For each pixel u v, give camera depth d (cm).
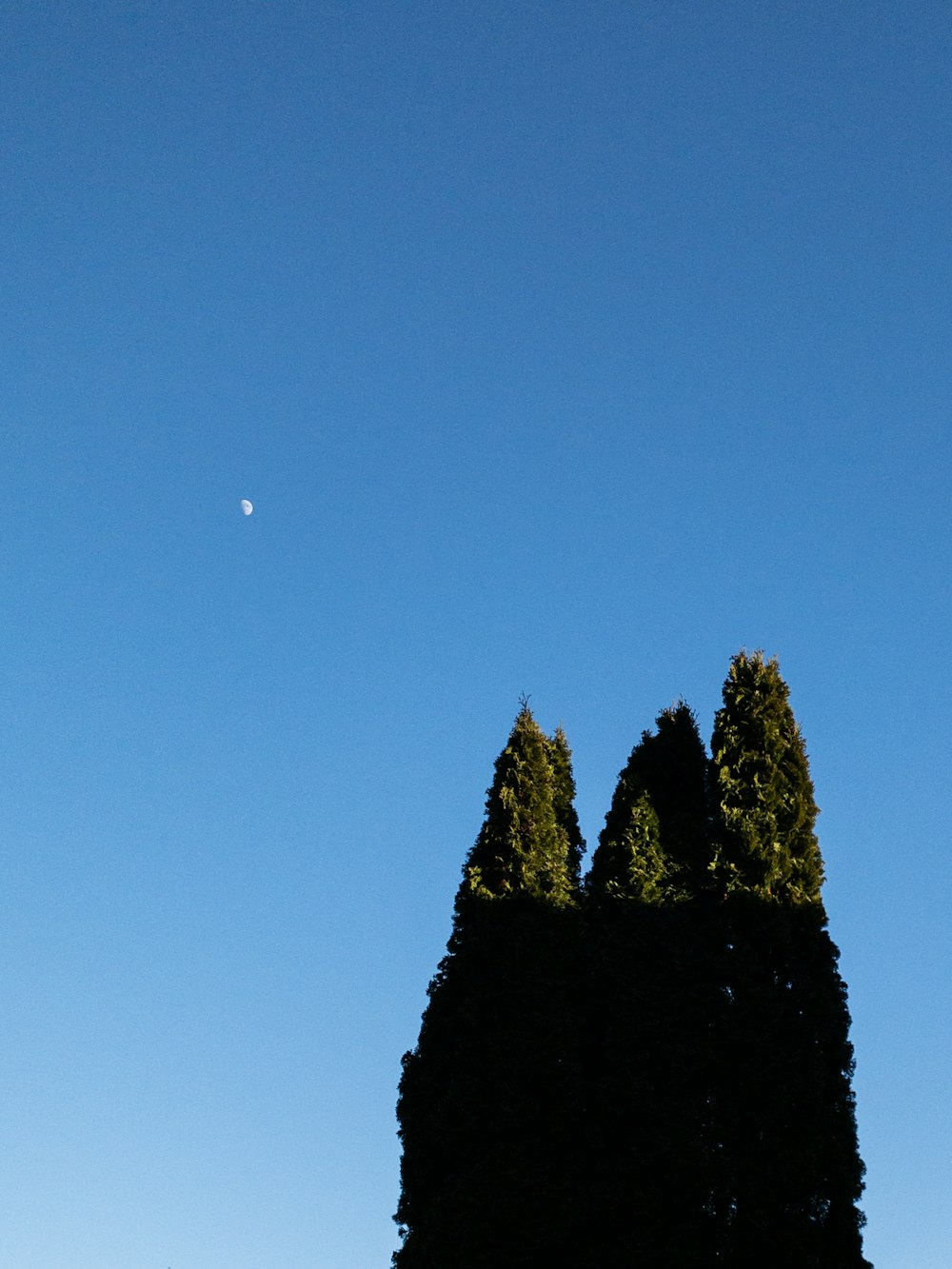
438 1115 2850
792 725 3155
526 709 3331
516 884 3072
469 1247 2708
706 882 3014
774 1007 2833
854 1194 2708
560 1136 2812
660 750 3272
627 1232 2703
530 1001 2925
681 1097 2792
